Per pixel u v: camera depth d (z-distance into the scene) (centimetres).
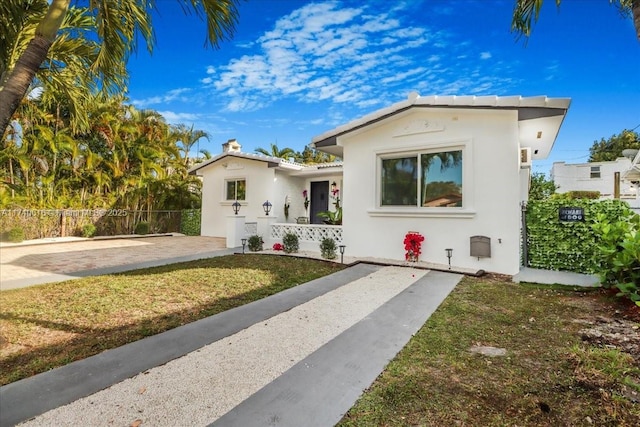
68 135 1606
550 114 741
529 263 796
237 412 242
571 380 282
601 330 399
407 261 867
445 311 477
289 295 572
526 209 802
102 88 526
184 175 2133
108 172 1780
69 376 293
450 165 834
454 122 821
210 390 272
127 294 571
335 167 1415
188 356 336
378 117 895
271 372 303
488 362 318
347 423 229
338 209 1214
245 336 389
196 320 447
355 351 347
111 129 1734
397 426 226
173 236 1770
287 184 1576
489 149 780
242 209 1596
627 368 296
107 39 442
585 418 232
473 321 436
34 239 1437
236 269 794
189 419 233
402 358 329
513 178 752
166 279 685
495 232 768
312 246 1095
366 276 722
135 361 324
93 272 769
